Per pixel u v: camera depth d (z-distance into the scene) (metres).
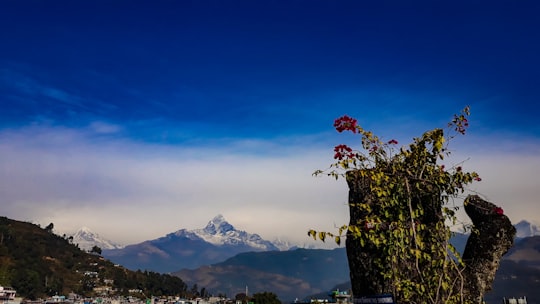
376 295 6.10
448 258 6.66
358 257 6.77
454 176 7.17
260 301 89.44
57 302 164.00
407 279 6.54
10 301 153.12
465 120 7.37
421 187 7.07
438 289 6.45
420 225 6.81
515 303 11.45
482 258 6.67
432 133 7.27
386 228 6.63
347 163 7.23
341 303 61.88
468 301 6.49
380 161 7.26
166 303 196.88
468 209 7.06
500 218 6.78
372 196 7.00
